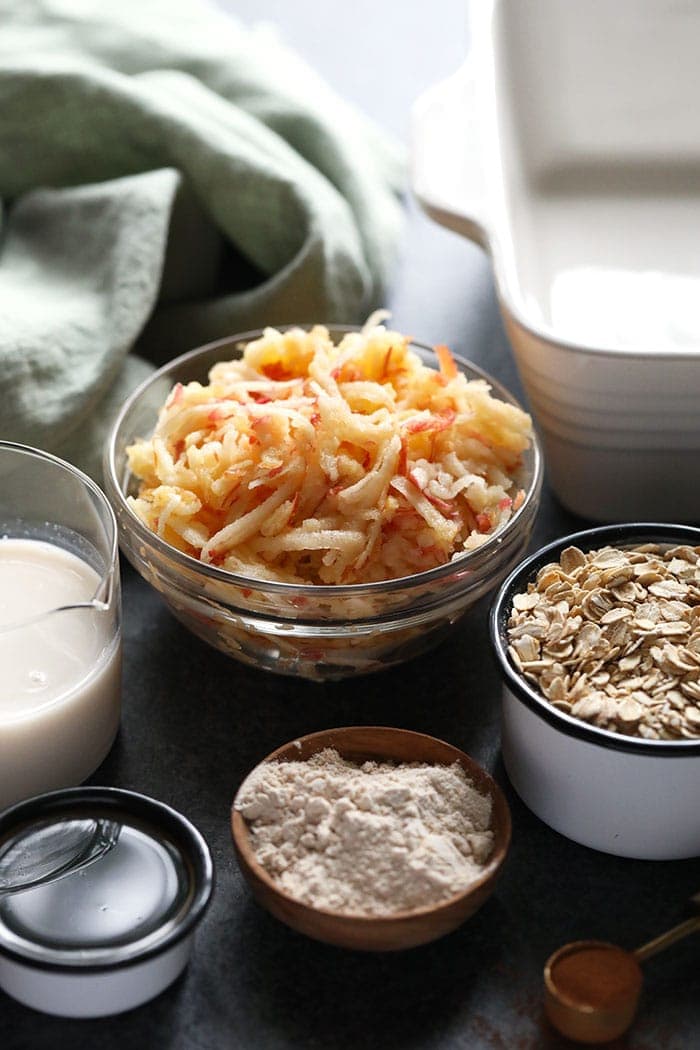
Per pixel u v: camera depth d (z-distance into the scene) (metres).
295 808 0.59
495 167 0.77
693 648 0.60
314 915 0.56
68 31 0.89
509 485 0.67
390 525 0.64
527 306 0.76
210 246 0.84
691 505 0.73
